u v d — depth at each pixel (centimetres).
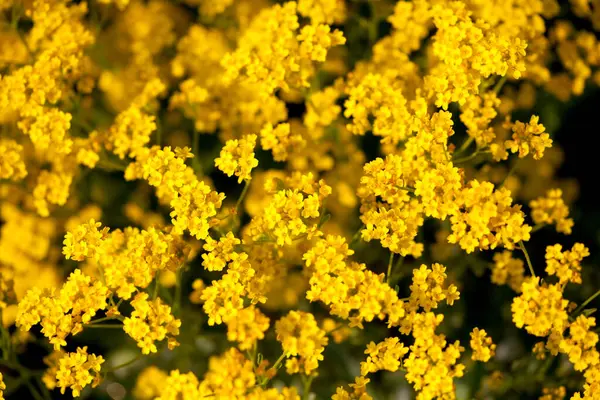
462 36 77
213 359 84
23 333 86
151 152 83
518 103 87
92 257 77
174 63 90
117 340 90
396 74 82
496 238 76
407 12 84
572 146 91
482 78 79
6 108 82
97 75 90
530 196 88
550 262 77
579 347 76
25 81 81
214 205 76
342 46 90
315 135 85
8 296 84
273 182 78
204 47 90
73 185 89
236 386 77
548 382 83
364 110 81
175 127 91
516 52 77
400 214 76
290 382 86
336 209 87
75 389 76
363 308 76
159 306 76
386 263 86
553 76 88
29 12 85
